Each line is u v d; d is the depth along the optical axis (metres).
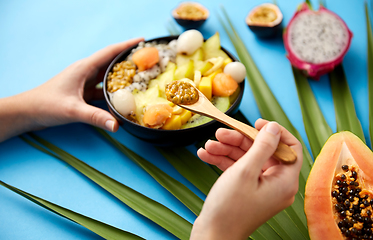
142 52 0.48
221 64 0.47
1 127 0.50
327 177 0.39
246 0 0.65
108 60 0.52
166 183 0.46
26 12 0.68
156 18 0.64
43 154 0.51
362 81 0.53
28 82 0.58
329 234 0.38
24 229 0.46
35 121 0.50
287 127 0.49
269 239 0.41
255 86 0.52
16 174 0.50
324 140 0.47
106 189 0.46
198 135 0.44
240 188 0.33
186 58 0.49
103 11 0.66
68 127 0.53
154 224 0.45
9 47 0.63
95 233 0.45
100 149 0.51
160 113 0.43
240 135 0.39
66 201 0.47
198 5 0.63
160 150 0.48
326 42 0.54
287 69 0.56
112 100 0.46
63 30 0.64
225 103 0.45
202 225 0.34
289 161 0.34
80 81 0.50
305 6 0.56
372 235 0.37
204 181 0.45
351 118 0.48
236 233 0.34
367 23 0.54
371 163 0.39
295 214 0.42
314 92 0.53
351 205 0.38
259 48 0.59
